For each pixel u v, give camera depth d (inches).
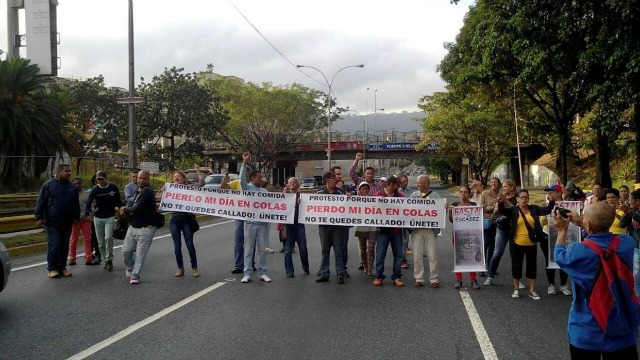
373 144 2760.8
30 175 1159.6
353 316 290.5
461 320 284.0
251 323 275.3
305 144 2522.1
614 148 1177.4
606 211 146.2
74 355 225.9
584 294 145.5
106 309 301.9
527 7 666.2
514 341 248.4
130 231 383.2
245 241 388.5
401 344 242.7
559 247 152.3
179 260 401.4
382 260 374.9
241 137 2272.4
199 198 398.9
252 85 2378.2
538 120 1327.5
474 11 947.3
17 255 496.4
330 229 384.8
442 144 1876.2
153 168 1289.4
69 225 401.7
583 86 664.4
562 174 951.6
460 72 1016.9
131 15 917.2
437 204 369.4
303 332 259.9
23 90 1159.6
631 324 143.7
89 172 1336.1
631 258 146.4
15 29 1184.2
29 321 277.3
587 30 649.0
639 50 558.6
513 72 846.5
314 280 391.9
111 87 2204.7
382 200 376.2
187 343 242.1
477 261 361.1
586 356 144.9
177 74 2213.3
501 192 349.1
